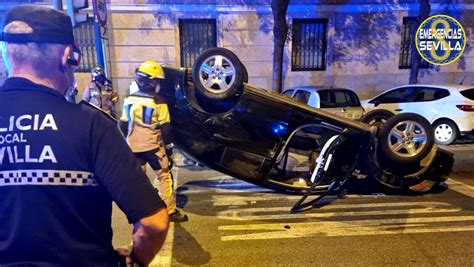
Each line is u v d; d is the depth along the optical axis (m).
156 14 11.45
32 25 1.23
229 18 11.73
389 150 4.82
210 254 3.53
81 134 1.22
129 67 11.61
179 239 3.85
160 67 4.21
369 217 4.43
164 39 11.62
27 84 1.25
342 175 4.95
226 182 5.89
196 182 5.91
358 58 12.49
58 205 1.18
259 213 4.57
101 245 1.28
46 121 1.21
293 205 4.84
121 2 11.24
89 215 1.24
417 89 9.27
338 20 12.18
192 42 11.91
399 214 4.52
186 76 4.85
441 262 3.37
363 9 12.20
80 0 4.79
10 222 1.17
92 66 11.52
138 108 4.02
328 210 4.66
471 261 3.39
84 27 11.34
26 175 1.17
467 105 8.66
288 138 4.86
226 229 4.10
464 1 12.49
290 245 3.71
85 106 1.29
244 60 12.01
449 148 8.45
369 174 4.98
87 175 1.22
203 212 4.61
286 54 12.09
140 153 4.09
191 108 4.79
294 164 6.07
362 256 3.48
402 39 12.66
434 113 8.84
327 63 12.38
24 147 1.18
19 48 1.24
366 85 12.67
